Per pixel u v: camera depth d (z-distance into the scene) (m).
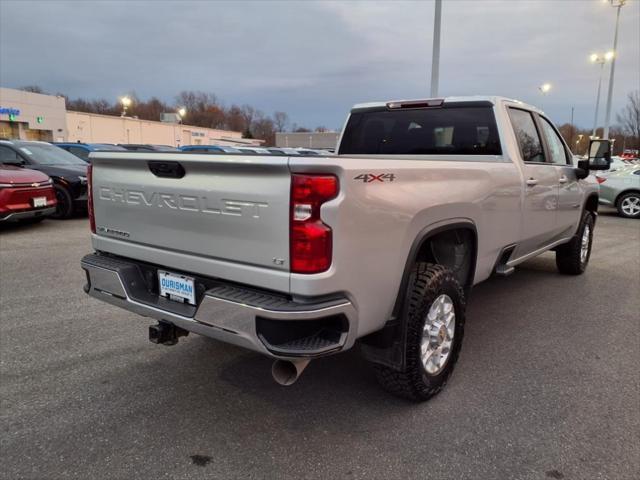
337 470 2.33
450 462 2.39
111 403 2.92
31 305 4.61
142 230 2.75
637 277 6.02
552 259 7.11
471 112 4.10
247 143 47.91
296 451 2.47
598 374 3.34
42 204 8.48
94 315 4.38
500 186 3.54
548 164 4.60
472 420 2.76
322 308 2.13
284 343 2.18
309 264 2.10
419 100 4.33
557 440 2.57
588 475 2.30
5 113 43.19
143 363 3.46
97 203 3.03
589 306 4.84
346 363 3.49
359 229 2.23
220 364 3.46
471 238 3.33
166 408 2.87
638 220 12.12
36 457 2.40
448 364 3.06
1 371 3.29
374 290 2.40
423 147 4.40
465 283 3.43
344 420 2.76
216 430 2.65
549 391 3.10
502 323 4.34
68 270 5.88
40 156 10.28
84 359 3.50
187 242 2.52
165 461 2.39
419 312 2.68
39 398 2.95
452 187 2.94
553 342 3.91
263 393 3.06
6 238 7.92
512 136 4.02
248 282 2.28
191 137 70.88
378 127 4.65
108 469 2.32
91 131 55.31
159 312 2.58
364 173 2.24
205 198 2.38
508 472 2.32
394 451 2.47
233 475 2.29
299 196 2.08
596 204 6.23
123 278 2.79
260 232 2.21
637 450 2.49
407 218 2.53
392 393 2.92
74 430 2.63
